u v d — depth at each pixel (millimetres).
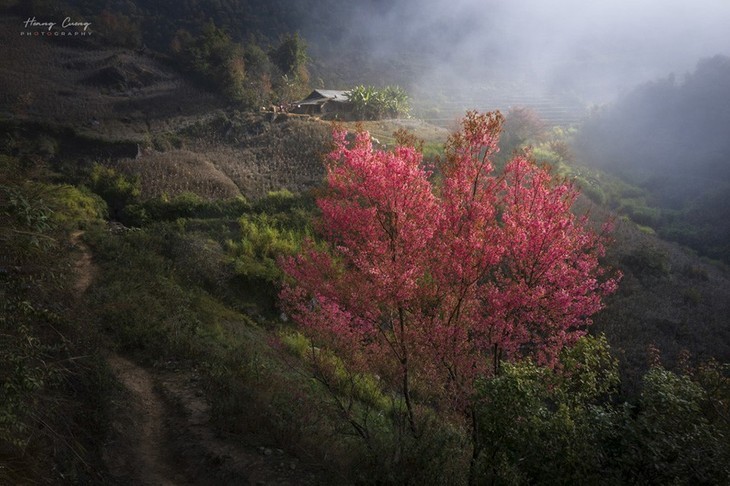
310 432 8172
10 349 5129
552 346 7410
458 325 7340
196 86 65375
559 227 7371
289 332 19516
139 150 44688
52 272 7605
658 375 6184
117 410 8273
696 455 5355
